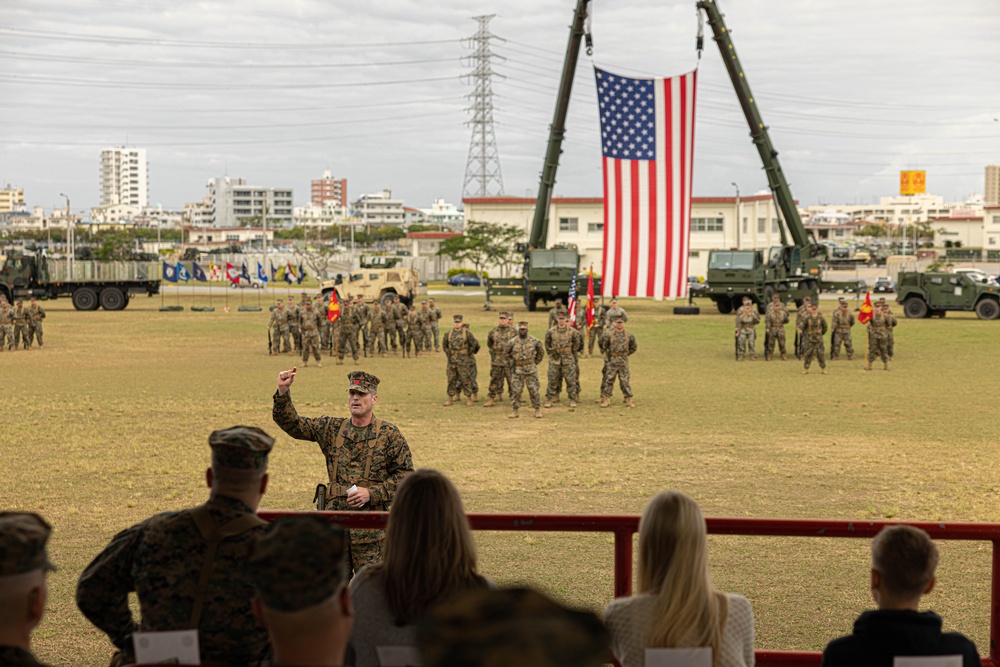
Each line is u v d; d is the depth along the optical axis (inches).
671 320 1665.8
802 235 1808.6
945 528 162.1
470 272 3850.9
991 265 3978.8
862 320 1077.8
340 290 1844.2
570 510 395.9
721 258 1768.0
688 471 475.5
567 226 3417.8
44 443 552.1
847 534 159.0
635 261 1310.3
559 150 1831.9
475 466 488.1
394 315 1152.8
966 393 783.7
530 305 1907.0
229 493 131.6
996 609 165.3
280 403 242.8
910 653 120.0
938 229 6427.2
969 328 1478.8
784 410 695.1
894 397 761.6
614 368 722.8
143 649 127.1
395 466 246.7
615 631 128.3
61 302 2282.2
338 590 82.0
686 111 1279.5
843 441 563.2
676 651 123.5
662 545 125.6
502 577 301.7
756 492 428.1
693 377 904.3
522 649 42.7
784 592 290.4
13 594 93.1
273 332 1145.4
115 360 1062.4
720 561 324.8
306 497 423.5
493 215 3577.8
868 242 6752.0
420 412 697.0
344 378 903.7
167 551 129.2
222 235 7313.0
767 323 1060.5
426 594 121.3
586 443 559.8
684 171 1296.8
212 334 1418.6
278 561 79.7
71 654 240.7
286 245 6314.0
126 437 573.3
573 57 1696.6
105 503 406.9
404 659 122.8
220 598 127.3
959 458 507.2
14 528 94.0
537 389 676.7
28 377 896.9
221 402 732.0
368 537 238.8
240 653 128.4
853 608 275.3
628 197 1305.4
